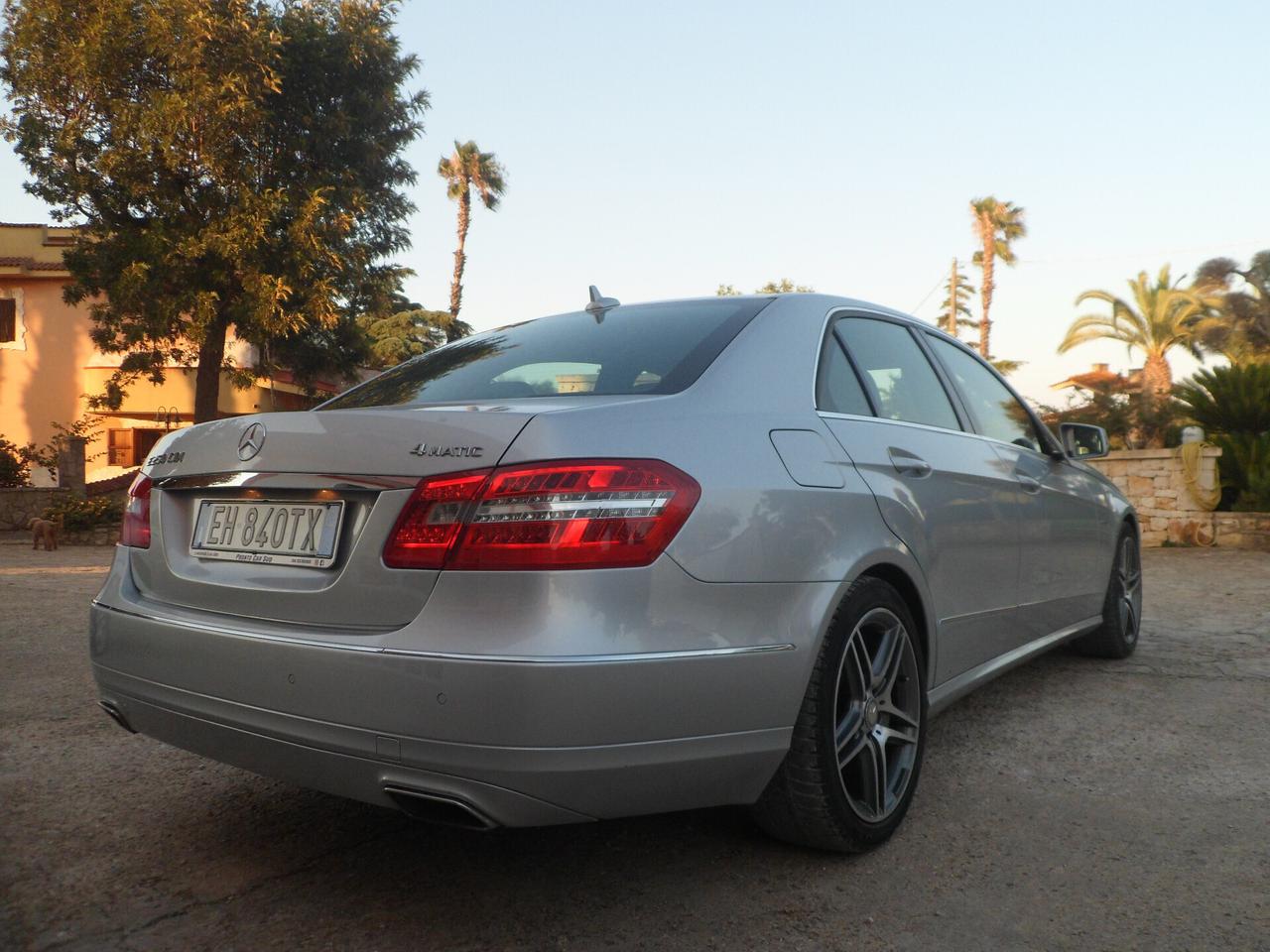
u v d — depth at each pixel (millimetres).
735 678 2158
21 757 3480
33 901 2383
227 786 3186
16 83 16406
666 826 2814
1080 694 4238
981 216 39219
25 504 15820
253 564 2324
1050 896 2369
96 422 21000
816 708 2391
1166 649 5223
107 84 16328
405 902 2375
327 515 2203
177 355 17906
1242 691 4277
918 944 2154
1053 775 3215
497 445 2035
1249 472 11648
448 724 1929
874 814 2615
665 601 2057
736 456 2307
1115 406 15594
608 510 2020
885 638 2705
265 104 16906
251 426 2379
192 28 15703
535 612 1941
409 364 3305
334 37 17469
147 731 2537
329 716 2059
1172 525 11867
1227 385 12305
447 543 2000
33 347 21453
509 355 2971
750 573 2215
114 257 16688
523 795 1940
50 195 16688
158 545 2566
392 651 1986
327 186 17047
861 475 2664
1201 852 2613
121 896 2408
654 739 2037
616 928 2238
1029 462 3855
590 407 2191
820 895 2385
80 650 5438
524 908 2338
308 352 19328
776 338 2750
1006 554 3480
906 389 3236
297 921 2285
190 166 16578
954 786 3123
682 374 2508
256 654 2168
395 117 18672
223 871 2553
